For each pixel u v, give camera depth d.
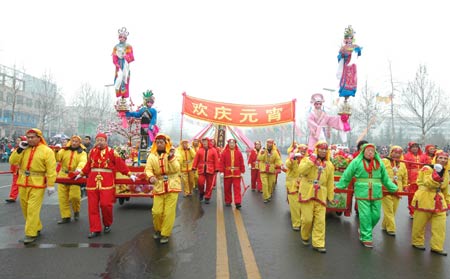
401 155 8.27
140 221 7.25
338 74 8.89
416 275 4.56
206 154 10.12
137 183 7.21
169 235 5.86
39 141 5.89
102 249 5.35
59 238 5.92
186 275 4.38
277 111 11.71
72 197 7.12
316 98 9.22
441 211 5.57
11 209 8.30
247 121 11.74
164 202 5.84
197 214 8.27
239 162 9.34
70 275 4.31
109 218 6.25
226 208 9.12
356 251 5.58
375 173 6.00
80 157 7.43
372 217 6.01
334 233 6.75
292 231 6.79
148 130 9.49
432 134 40.72
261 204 9.93
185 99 11.96
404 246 5.95
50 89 37.25
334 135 35.19
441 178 5.57
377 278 4.43
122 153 9.75
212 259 4.99
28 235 5.66
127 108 9.34
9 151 23.02
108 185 6.15
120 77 9.27
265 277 4.38
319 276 4.45
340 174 8.06
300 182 5.82
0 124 40.69
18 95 42.12
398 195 6.84
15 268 4.51
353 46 8.57
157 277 4.29
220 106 11.84
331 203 7.96
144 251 5.30
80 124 46.41
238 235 6.36
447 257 5.37
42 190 5.84
